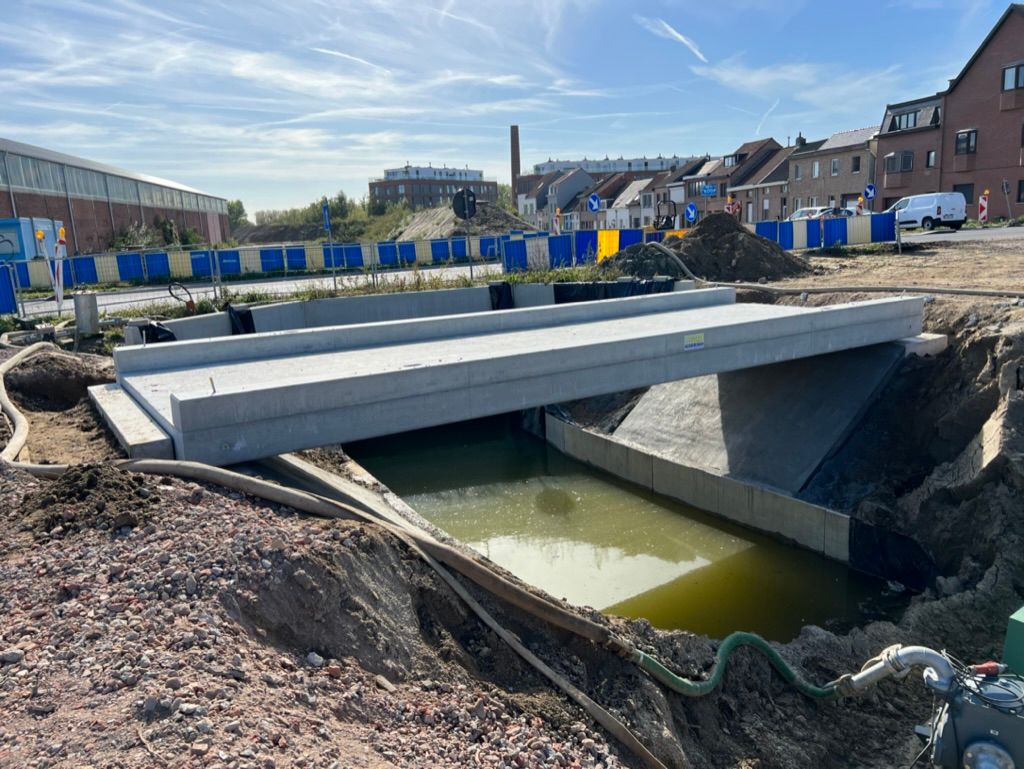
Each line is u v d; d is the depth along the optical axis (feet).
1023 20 125.90
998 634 29.68
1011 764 18.13
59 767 11.31
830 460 42.01
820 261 80.74
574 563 41.09
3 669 13.73
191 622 15.37
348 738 14.05
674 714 21.81
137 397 29.17
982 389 37.88
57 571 16.81
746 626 34.53
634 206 249.96
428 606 19.92
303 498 21.17
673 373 34.71
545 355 30.32
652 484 49.08
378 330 37.83
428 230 201.46
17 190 136.87
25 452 25.25
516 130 268.62
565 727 17.99
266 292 74.54
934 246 84.07
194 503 20.27
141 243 162.71
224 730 12.44
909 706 26.22
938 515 35.94
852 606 36.09
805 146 197.77
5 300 61.41
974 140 137.08
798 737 23.88
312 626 16.85
